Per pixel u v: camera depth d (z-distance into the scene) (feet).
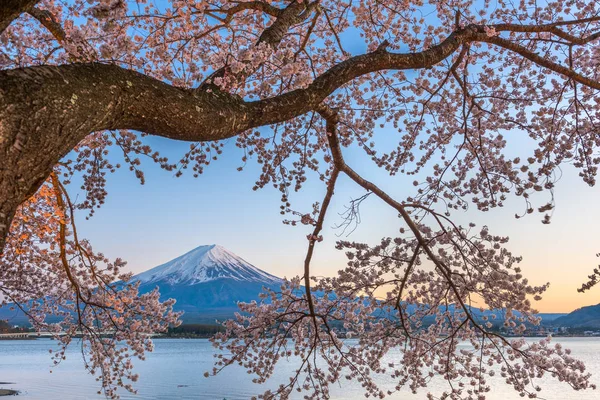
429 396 22.56
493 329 22.84
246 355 22.89
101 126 7.88
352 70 12.92
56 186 20.90
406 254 22.36
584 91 24.64
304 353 23.41
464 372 22.71
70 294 27.09
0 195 6.59
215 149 25.36
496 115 25.00
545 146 21.95
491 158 23.94
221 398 136.26
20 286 26.66
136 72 8.54
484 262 20.92
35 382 175.32
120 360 26.35
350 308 22.72
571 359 20.56
